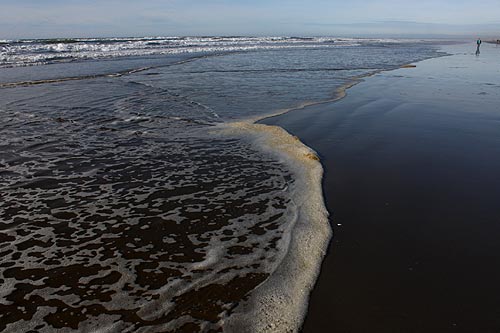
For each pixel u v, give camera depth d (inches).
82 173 242.1
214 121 378.6
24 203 199.9
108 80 663.8
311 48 1843.0
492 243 167.9
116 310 123.6
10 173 239.0
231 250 159.2
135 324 117.3
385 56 1299.2
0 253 155.3
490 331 118.9
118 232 173.2
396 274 146.7
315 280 141.9
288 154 279.7
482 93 535.5
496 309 128.1
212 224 181.2
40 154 275.0
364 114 409.7
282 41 2824.8
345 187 227.0
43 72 765.3
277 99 496.4
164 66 916.0
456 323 122.1
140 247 161.3
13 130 334.3
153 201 204.8
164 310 123.6
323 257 156.9
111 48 1603.1
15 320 118.9
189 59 1126.4
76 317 120.4
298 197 211.5
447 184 231.0
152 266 147.9
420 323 122.2
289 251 159.0
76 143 302.0
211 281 138.7
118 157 272.5
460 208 200.8
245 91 557.6
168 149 291.4
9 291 132.3
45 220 183.2
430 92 543.8
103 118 384.5
